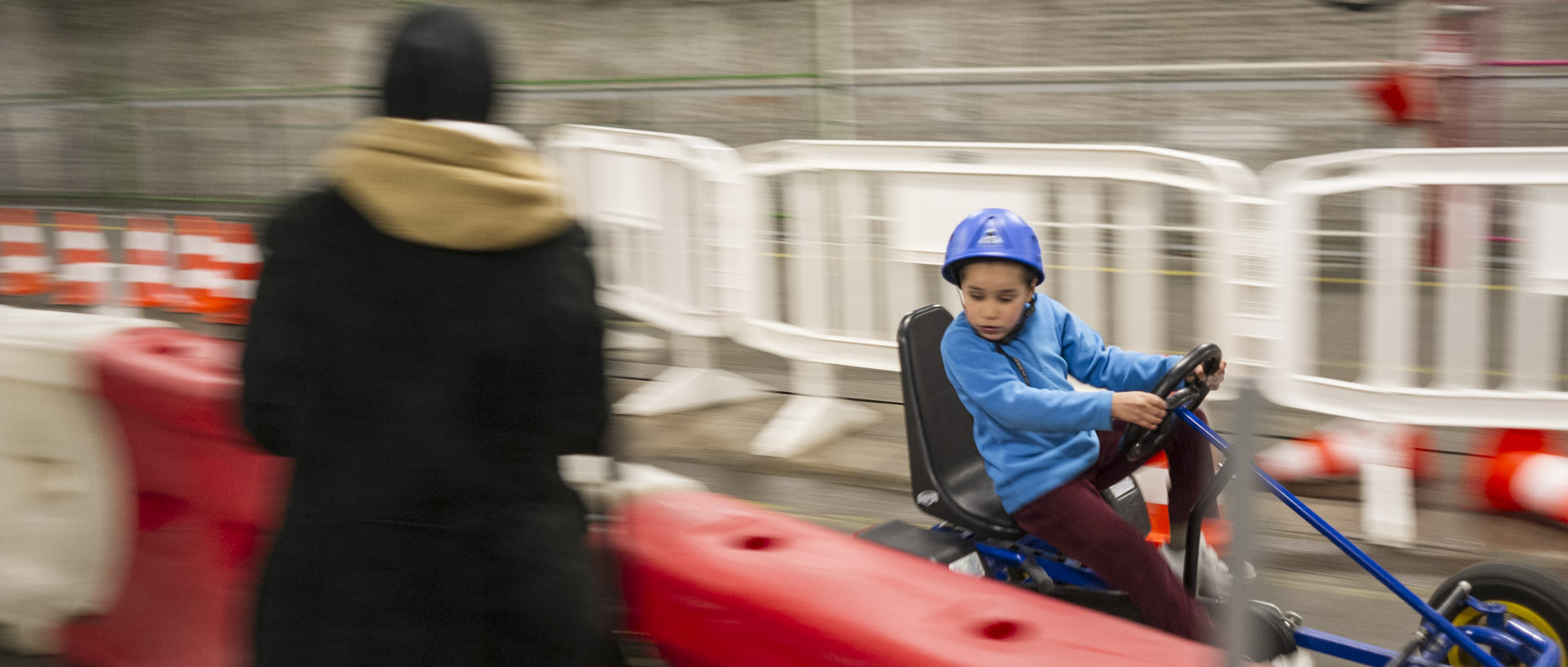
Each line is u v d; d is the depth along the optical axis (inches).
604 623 74.8
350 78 328.5
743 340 178.9
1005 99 272.1
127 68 355.3
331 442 58.4
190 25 343.3
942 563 102.7
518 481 59.1
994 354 100.3
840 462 169.8
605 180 194.7
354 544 57.9
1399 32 239.8
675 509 80.0
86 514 107.1
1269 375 142.6
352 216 57.2
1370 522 137.3
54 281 302.7
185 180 356.8
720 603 70.2
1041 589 104.7
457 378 56.9
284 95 336.8
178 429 97.0
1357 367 145.5
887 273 163.6
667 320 186.4
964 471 107.8
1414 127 212.7
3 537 112.0
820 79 219.0
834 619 66.0
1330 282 163.5
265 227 60.2
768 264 175.2
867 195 162.6
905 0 268.4
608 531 73.5
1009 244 97.1
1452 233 133.3
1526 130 245.6
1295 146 257.9
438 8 60.0
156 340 104.7
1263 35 254.7
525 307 57.1
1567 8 239.3
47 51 361.1
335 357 57.2
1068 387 104.6
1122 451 98.7
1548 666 82.8
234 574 96.3
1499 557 131.2
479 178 56.2
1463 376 136.7
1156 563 94.8
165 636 102.6
